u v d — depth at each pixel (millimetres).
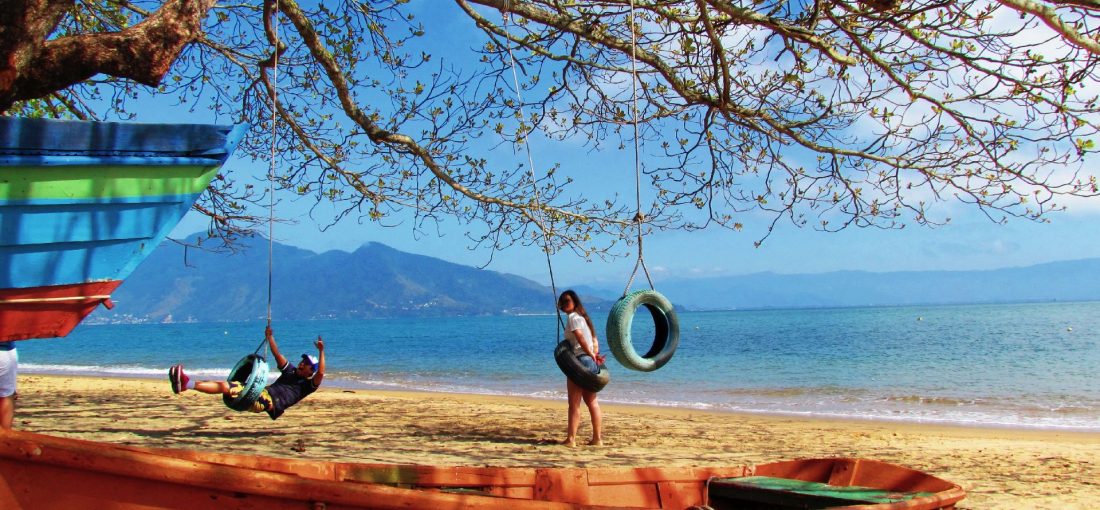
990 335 49500
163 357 47188
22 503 3629
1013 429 14031
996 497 8102
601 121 10781
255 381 8445
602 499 5957
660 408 17516
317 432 11711
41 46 5781
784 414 16391
